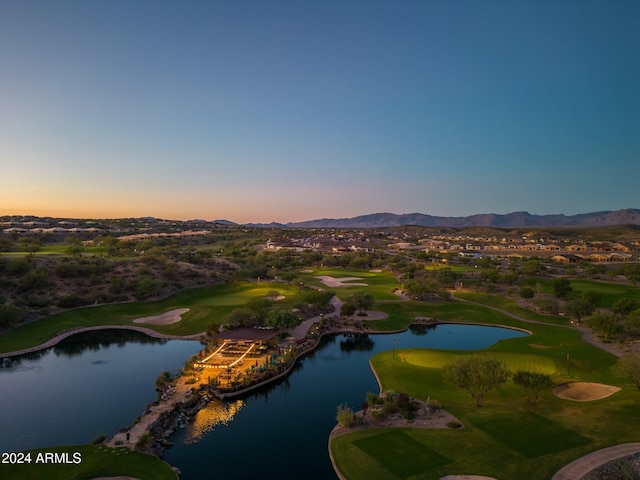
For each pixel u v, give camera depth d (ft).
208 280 433.07
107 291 363.56
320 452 135.64
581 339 262.67
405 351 240.73
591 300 329.72
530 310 350.02
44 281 354.54
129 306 339.36
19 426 152.15
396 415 153.58
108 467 118.83
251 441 143.54
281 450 137.28
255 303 286.87
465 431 137.90
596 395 174.29
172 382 191.01
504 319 329.11
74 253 504.84
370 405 163.02
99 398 178.60
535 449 124.98
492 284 444.96
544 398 166.81
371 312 343.26
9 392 184.55
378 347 264.93
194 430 151.94
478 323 322.75
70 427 151.64
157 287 368.27
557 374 196.54
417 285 387.96
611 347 243.19
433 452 125.49
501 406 158.92
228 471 125.08
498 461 119.24
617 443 126.93
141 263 435.53
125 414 162.81
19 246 541.75
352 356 245.04
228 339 242.78
